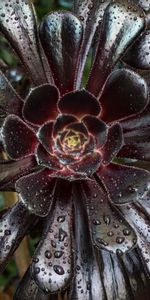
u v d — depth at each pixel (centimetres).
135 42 37
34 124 35
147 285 38
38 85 36
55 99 34
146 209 36
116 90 34
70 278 33
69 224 34
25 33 35
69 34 34
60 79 35
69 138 36
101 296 35
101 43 35
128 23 35
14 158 33
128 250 33
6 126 32
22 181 33
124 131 36
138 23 35
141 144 36
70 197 35
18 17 35
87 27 37
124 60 37
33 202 33
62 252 33
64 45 35
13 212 36
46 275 33
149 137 36
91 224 34
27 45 36
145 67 37
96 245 34
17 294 37
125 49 35
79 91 34
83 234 35
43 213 33
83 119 35
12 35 35
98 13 37
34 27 35
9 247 35
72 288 35
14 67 47
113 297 36
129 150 36
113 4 35
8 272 62
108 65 35
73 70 35
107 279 37
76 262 35
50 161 34
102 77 35
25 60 36
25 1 35
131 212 36
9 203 48
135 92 34
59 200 35
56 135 36
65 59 35
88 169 34
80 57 36
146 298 37
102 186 35
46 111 35
